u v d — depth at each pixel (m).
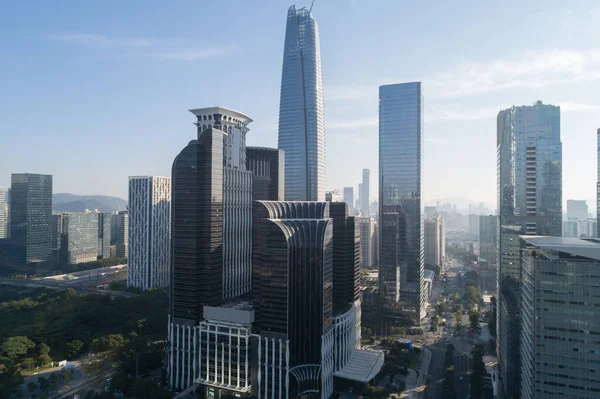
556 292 157.62
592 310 152.50
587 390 152.88
